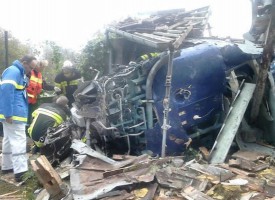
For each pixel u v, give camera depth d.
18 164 5.20
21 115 5.23
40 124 5.92
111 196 3.78
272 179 4.13
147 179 3.98
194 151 5.27
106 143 5.66
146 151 5.38
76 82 7.62
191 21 7.03
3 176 5.51
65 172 4.66
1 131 7.60
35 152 6.31
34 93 7.18
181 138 5.29
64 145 5.64
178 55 5.42
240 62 5.79
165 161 4.57
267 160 4.86
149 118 5.34
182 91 5.39
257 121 5.86
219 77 5.54
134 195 3.82
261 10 6.19
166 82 4.91
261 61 5.48
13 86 5.06
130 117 5.50
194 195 3.67
